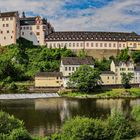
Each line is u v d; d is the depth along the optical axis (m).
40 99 183.00
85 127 85.94
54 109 151.25
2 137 81.50
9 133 84.81
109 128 89.88
